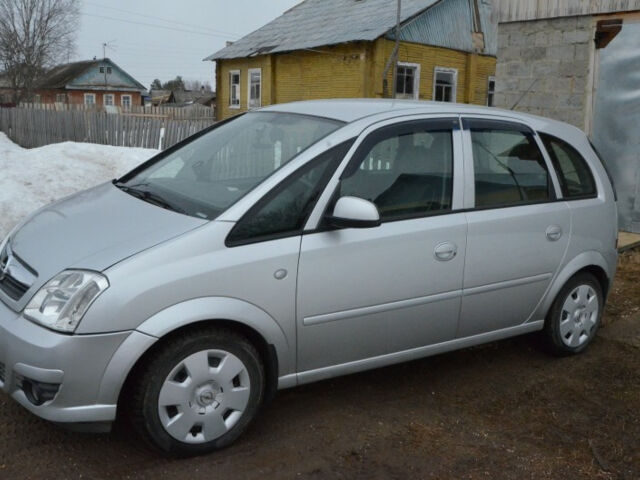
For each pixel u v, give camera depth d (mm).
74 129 20188
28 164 10922
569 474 3176
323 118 3799
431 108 3934
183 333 3037
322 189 3375
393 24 20438
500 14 9398
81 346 2797
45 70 51000
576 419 3734
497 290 4012
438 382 4164
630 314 5566
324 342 3424
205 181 3732
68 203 3848
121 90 66812
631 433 3594
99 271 2889
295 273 3244
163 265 2949
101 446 3211
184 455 3121
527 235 4086
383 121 3680
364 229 3469
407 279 3605
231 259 3084
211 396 3119
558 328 4465
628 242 7703
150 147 18000
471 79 23406
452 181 3830
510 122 4203
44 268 3027
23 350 2844
